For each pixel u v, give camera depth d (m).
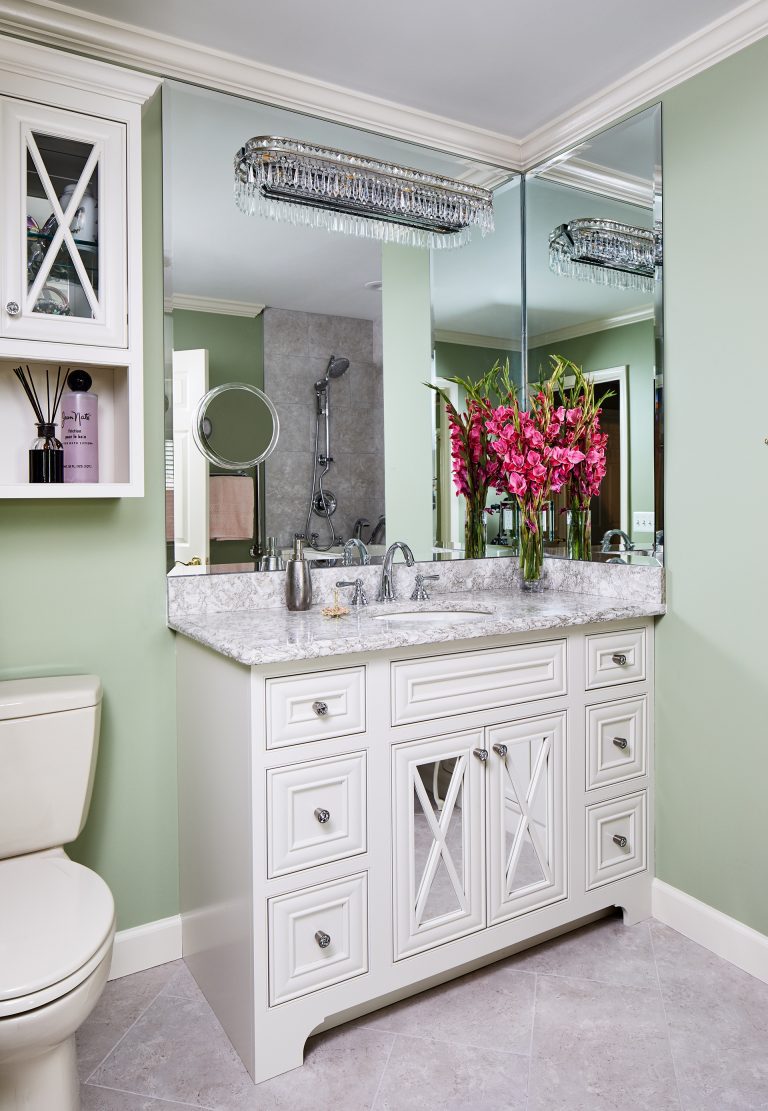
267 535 2.19
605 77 2.20
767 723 1.96
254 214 2.14
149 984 1.97
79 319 1.71
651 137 2.18
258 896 1.59
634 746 2.22
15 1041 1.19
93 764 1.79
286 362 2.21
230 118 2.10
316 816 1.65
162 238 2.01
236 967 1.69
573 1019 1.80
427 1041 1.74
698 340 2.08
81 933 1.32
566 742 2.07
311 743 1.65
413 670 1.79
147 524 2.01
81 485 1.74
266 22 1.90
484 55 2.08
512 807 1.97
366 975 1.74
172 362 2.03
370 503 2.38
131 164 1.76
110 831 2.00
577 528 2.51
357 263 2.33
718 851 2.09
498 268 2.64
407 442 2.45
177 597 2.04
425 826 1.82
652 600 2.23
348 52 2.05
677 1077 1.62
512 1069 1.64
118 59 1.93
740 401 1.98
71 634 1.92
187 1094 1.58
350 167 2.24
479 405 2.61
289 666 1.61
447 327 2.53
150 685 2.03
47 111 1.66
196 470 2.07
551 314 2.58
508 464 2.46
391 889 1.77
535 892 2.01
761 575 1.95
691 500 2.12
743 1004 1.86
